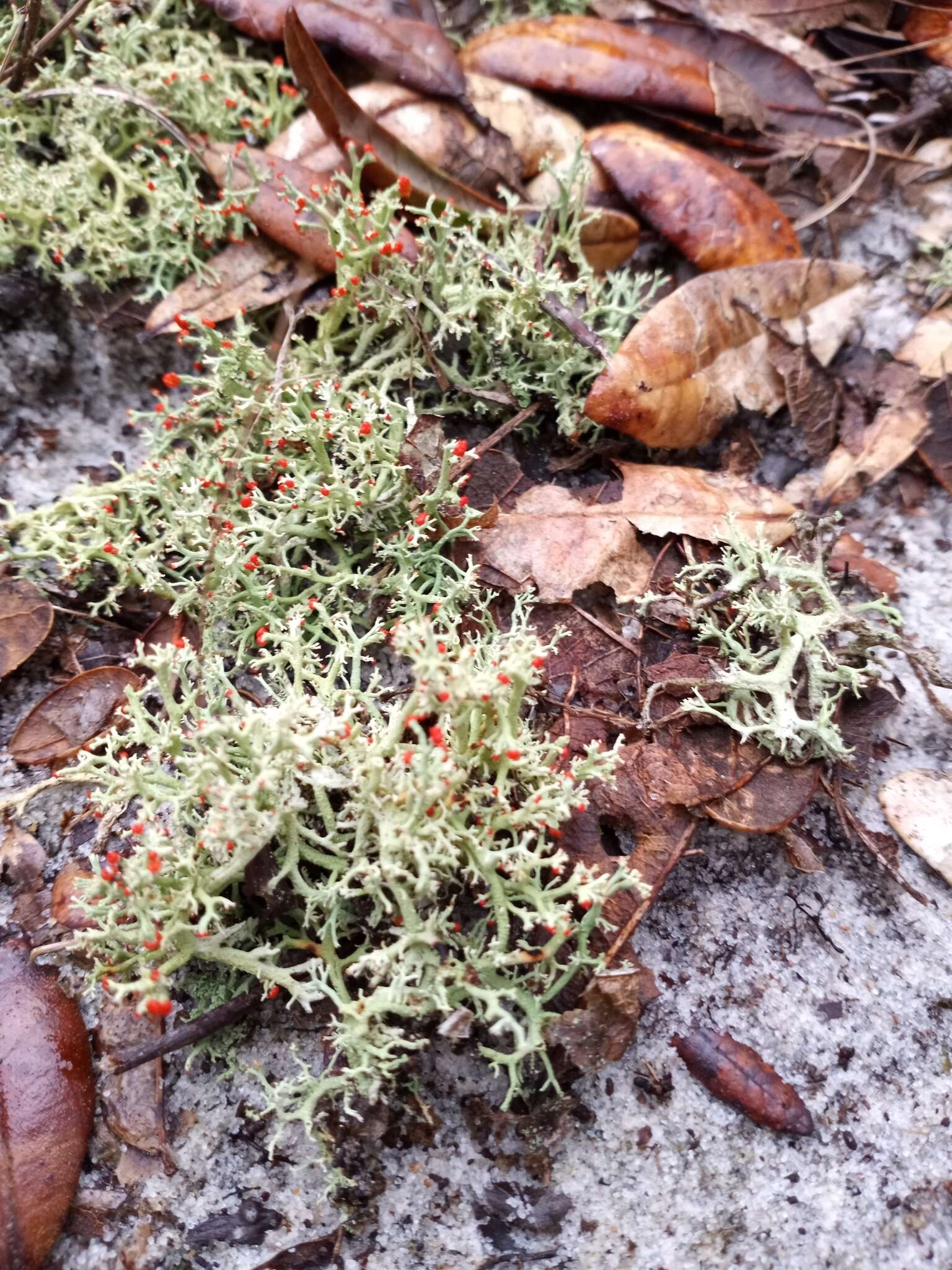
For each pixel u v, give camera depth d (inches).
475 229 5.9
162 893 4.1
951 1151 4.7
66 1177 4.4
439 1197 4.6
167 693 4.6
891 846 5.2
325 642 5.5
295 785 4.3
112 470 6.2
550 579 5.3
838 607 5.0
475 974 4.2
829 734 4.8
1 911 4.9
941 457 6.0
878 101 6.8
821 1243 4.6
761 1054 4.8
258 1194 4.6
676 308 5.7
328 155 6.1
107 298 6.2
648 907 4.6
